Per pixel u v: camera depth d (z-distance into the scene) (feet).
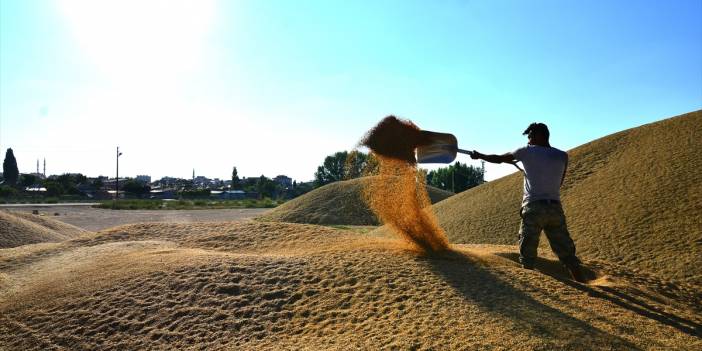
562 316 14.35
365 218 106.93
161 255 24.82
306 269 20.21
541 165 18.51
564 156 18.72
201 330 16.38
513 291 16.60
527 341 12.69
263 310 17.11
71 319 18.67
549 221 18.56
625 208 47.65
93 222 108.17
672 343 12.89
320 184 232.53
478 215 62.54
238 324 16.40
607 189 54.19
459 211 68.13
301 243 27.37
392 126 22.24
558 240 18.75
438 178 222.89
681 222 41.50
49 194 242.99
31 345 17.43
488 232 55.83
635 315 14.96
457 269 19.24
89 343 16.88
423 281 17.90
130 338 16.71
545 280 17.92
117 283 21.15
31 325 18.84
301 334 15.23
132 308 18.60
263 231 30.96
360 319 15.55
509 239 52.06
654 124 69.51
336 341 14.23
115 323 17.74
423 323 14.51
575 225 48.11
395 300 16.52
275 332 15.64
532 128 19.57
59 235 58.65
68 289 21.71
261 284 19.10
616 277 22.52
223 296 18.43
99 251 28.60
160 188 346.74
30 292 22.53
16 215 63.31
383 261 20.52
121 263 24.34
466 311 15.01
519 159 19.03
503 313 14.62
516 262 21.53
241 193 301.84
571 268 18.76
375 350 13.24
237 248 27.91
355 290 17.75
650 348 12.44
